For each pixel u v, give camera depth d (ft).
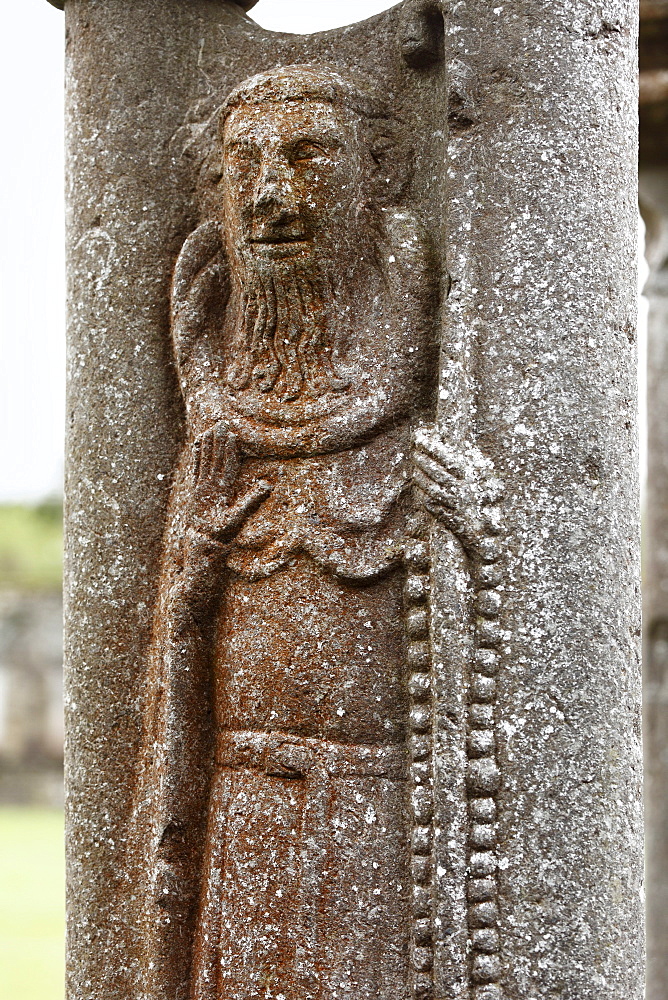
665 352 15.40
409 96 8.08
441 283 7.69
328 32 8.45
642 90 14.10
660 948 14.48
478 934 7.00
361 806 7.43
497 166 7.45
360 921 7.36
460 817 7.07
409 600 7.39
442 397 7.40
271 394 7.91
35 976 18.97
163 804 7.86
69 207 8.79
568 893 7.02
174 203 8.56
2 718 40.55
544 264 7.34
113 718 8.32
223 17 8.77
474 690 7.13
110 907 8.21
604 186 7.48
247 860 7.57
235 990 7.49
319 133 7.73
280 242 7.79
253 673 7.70
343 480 7.67
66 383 8.77
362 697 7.50
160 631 8.15
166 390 8.46
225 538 7.84
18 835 32.37
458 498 7.22
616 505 7.37
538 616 7.14
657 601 15.08
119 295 8.52
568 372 7.30
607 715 7.20
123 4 8.70
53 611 41.50
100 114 8.66
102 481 8.46
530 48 7.46
